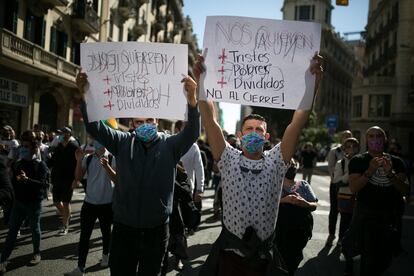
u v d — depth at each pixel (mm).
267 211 2555
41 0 17797
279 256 2660
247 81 2803
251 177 2582
